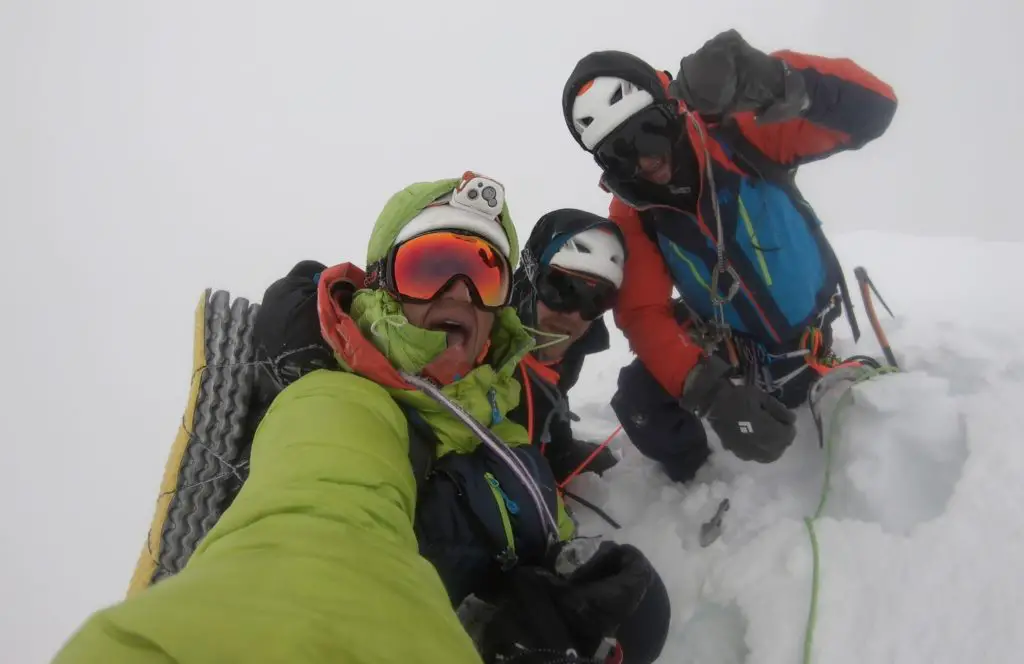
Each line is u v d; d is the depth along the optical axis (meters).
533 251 1.76
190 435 1.54
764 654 1.31
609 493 2.00
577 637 1.23
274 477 0.97
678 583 1.61
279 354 1.42
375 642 0.68
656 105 1.57
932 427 1.52
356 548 0.83
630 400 1.95
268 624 0.63
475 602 1.51
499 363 1.57
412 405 1.34
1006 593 1.20
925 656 1.18
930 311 2.45
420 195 1.45
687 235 1.76
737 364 1.87
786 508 1.65
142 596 0.66
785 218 1.74
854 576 1.34
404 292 1.38
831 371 1.81
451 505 1.30
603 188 1.80
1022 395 1.53
